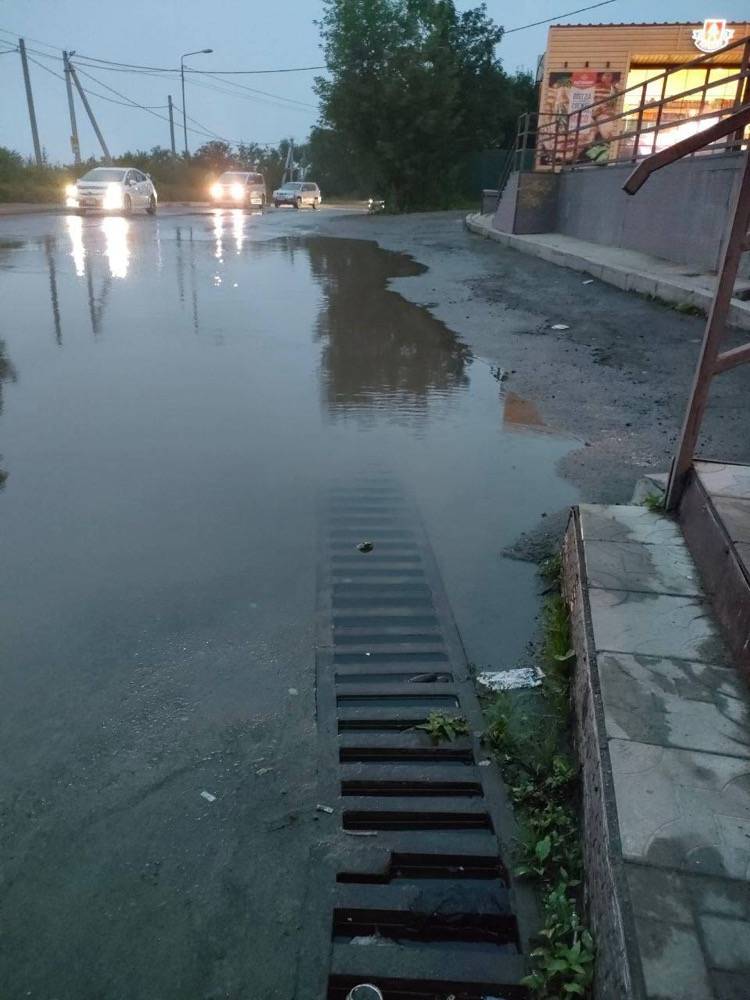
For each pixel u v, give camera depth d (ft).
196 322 29.53
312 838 7.22
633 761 6.69
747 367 21.84
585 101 63.57
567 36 62.18
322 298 35.42
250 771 8.02
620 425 18.19
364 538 13.00
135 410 19.15
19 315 29.81
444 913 6.45
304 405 20.07
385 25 94.68
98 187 84.69
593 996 5.57
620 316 28.35
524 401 20.52
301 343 26.76
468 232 65.21
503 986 5.90
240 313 31.53
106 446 16.74
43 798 7.63
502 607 11.11
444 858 7.05
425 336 28.12
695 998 4.82
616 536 10.55
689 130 55.52
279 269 44.55
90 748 8.28
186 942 6.23
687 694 7.54
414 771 8.06
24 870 6.84
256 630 10.41
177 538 12.82
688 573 9.66
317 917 6.44
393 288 38.42
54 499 14.11
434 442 17.54
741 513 9.37
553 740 8.48
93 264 44.01
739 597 8.18
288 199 134.92
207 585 11.44
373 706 9.06
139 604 10.90
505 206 55.31
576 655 9.04
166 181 156.56
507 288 36.09
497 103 110.63
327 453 16.75
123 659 9.71
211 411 19.27
